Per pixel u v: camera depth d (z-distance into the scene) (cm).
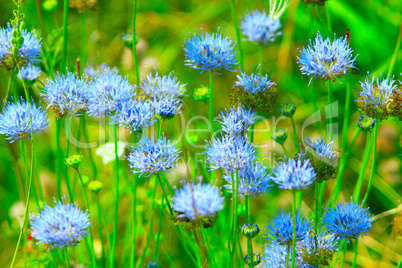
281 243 72
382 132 91
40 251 82
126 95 75
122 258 85
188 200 69
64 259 79
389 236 86
